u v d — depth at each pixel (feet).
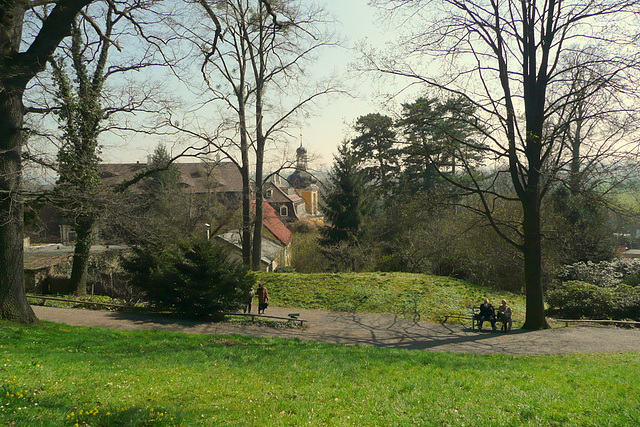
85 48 67.15
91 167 69.87
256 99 117.19
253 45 106.01
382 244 146.92
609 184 67.72
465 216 124.06
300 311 86.89
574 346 60.90
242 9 108.06
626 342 63.41
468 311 85.92
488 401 30.89
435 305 88.48
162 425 24.09
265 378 36.50
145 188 177.88
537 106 69.87
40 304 80.94
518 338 66.59
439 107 70.59
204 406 28.07
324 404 29.68
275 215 242.17
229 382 34.37
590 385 35.88
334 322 78.43
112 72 75.10
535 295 74.28
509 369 43.21
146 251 76.13
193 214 160.97
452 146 72.28
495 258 114.01
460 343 63.26
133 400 28.17
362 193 148.36
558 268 117.91
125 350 45.27
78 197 60.44
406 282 101.35
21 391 27.04
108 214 64.85
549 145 71.51
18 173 52.70
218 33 60.49
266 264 158.30
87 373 33.68
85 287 95.81
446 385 35.50
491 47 68.95
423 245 124.88
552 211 114.52
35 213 73.77
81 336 50.57
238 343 55.16
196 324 69.77
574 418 27.02
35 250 122.72
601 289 87.35
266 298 81.10
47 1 50.62
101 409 25.86
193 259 73.87
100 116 71.61
